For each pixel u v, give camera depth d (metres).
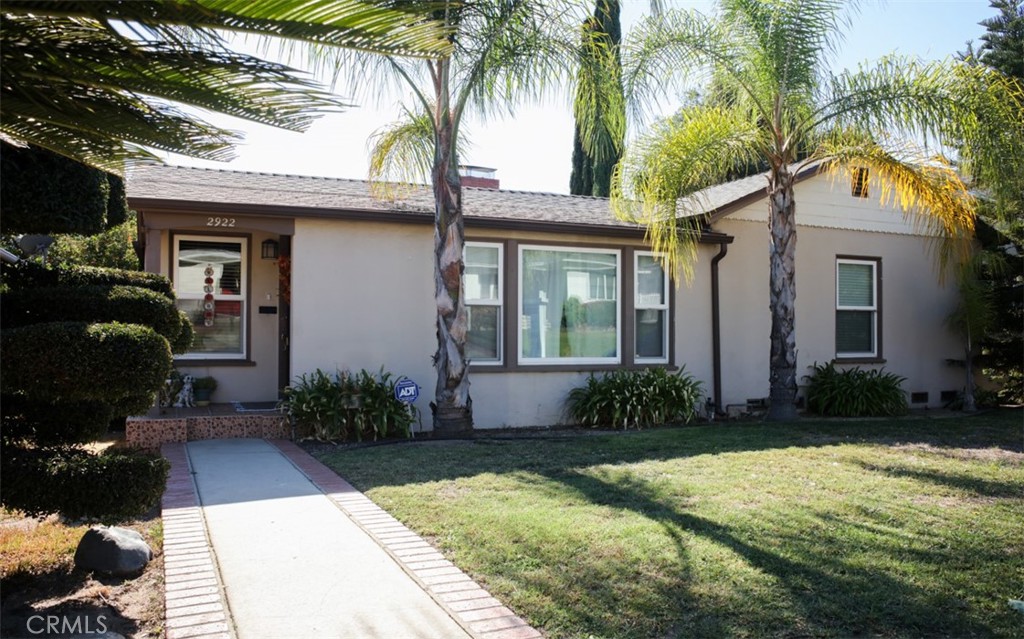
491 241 11.63
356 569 4.67
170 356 4.51
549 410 11.95
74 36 3.59
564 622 3.87
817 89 11.28
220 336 11.90
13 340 4.05
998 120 10.53
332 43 3.44
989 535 5.33
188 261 11.71
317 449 9.05
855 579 4.44
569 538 5.16
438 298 10.22
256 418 9.83
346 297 10.76
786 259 12.12
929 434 10.20
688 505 6.09
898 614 3.96
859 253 14.68
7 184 4.56
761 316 13.70
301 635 3.73
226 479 7.22
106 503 4.33
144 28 3.41
